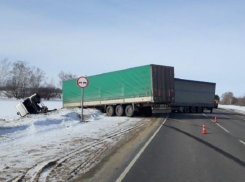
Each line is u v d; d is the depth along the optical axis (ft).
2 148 35.63
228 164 29.37
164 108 89.56
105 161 30.12
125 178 23.91
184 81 132.36
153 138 47.42
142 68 88.17
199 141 44.80
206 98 145.07
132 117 93.35
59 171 25.71
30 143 39.73
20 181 22.41
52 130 54.24
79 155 32.78
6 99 254.06
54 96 311.68
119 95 96.22
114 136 49.08
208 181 23.27
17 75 277.85
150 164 29.04
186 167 27.94
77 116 83.35
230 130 61.87
